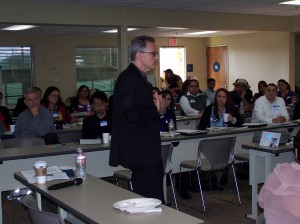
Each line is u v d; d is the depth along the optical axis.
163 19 8.21
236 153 5.06
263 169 4.04
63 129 5.89
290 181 1.86
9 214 4.38
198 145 4.53
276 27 9.84
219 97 5.23
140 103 2.54
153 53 2.58
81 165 2.80
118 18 7.75
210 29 8.84
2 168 3.84
